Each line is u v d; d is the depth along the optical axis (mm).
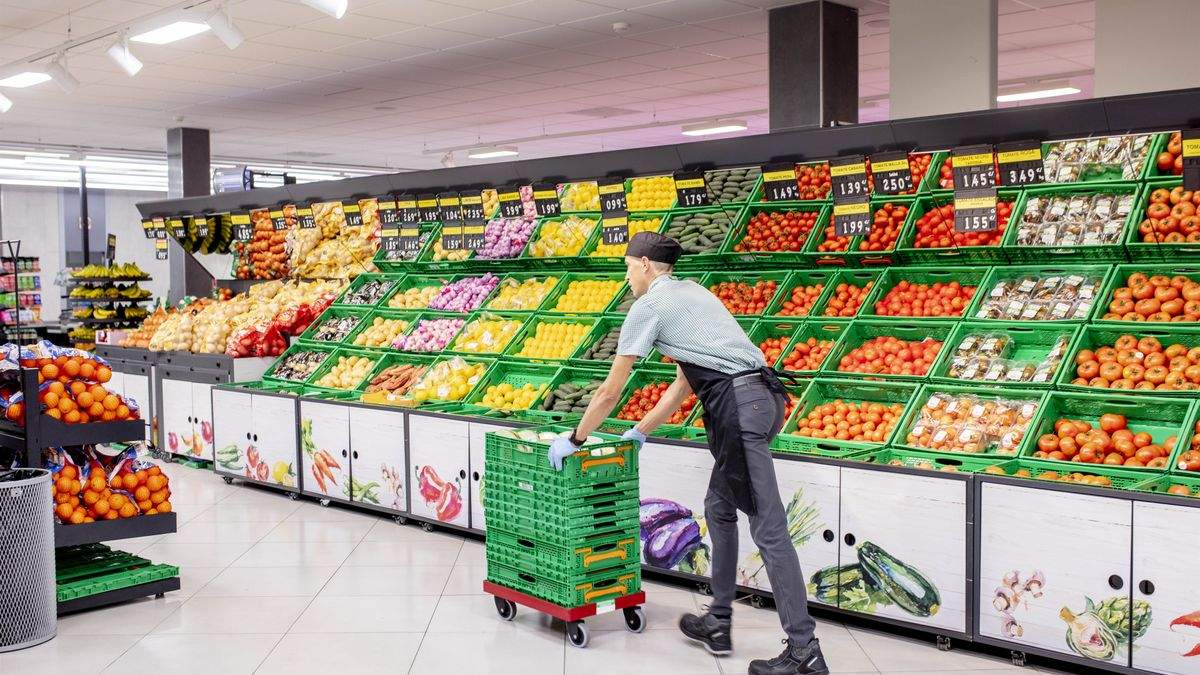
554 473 4625
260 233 10820
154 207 11758
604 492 4680
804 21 8500
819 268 6465
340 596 5418
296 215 9922
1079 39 10156
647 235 4484
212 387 8516
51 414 4992
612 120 15758
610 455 4691
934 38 7645
